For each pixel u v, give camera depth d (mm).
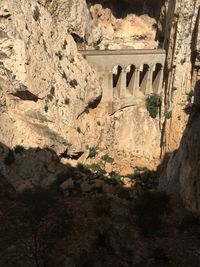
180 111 67250
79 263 32656
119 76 70250
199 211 37781
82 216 40750
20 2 56438
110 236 36719
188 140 42281
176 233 37375
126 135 70312
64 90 61531
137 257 34000
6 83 53844
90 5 77125
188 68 67938
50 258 32938
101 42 80625
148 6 81375
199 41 64500
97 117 69125
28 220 38062
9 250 34156
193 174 39312
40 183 52688
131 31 82750
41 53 58469
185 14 65250
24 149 53656
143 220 39812
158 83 73000
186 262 32969
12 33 53969
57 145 58250
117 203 45656
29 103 56406
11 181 50312
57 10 65125
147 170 63188
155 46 81625
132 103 72438
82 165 60594
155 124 72062
